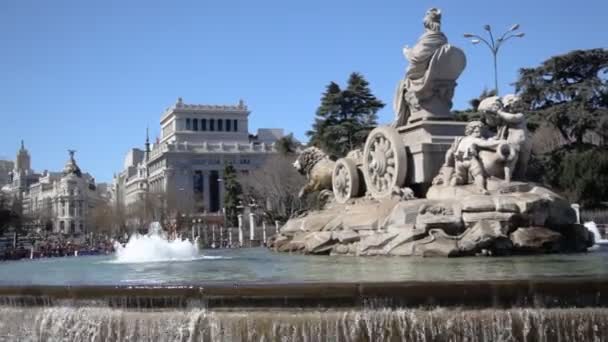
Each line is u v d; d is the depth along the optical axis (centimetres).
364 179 1952
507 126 1608
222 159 15025
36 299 1007
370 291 863
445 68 1761
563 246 1459
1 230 8625
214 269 1438
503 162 1525
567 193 4641
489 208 1400
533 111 4972
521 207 1399
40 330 980
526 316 834
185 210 10519
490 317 838
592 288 849
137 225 10575
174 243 2633
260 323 873
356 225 1661
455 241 1362
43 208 18100
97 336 944
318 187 2302
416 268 1130
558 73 5053
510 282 852
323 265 1330
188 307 917
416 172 1733
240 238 5569
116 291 955
